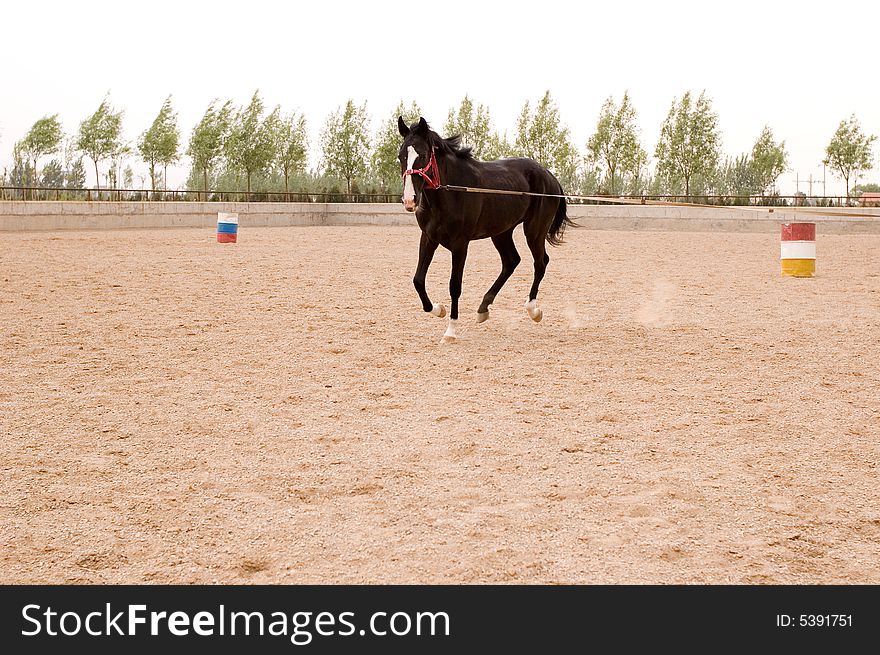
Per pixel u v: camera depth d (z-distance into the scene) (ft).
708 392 23.52
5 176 150.00
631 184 178.81
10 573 12.67
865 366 26.81
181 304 39.14
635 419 20.77
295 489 15.93
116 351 28.76
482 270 55.77
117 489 15.96
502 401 22.50
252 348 29.55
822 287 47.65
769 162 177.47
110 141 156.97
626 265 60.59
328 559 13.09
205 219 113.60
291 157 175.52
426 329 33.58
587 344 30.60
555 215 35.55
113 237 80.69
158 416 20.93
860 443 18.79
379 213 129.49
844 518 14.61
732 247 80.48
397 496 15.61
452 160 29.76
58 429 19.76
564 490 15.85
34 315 35.40
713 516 14.67
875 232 114.01
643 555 13.15
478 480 16.42
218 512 14.88
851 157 164.55
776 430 19.81
